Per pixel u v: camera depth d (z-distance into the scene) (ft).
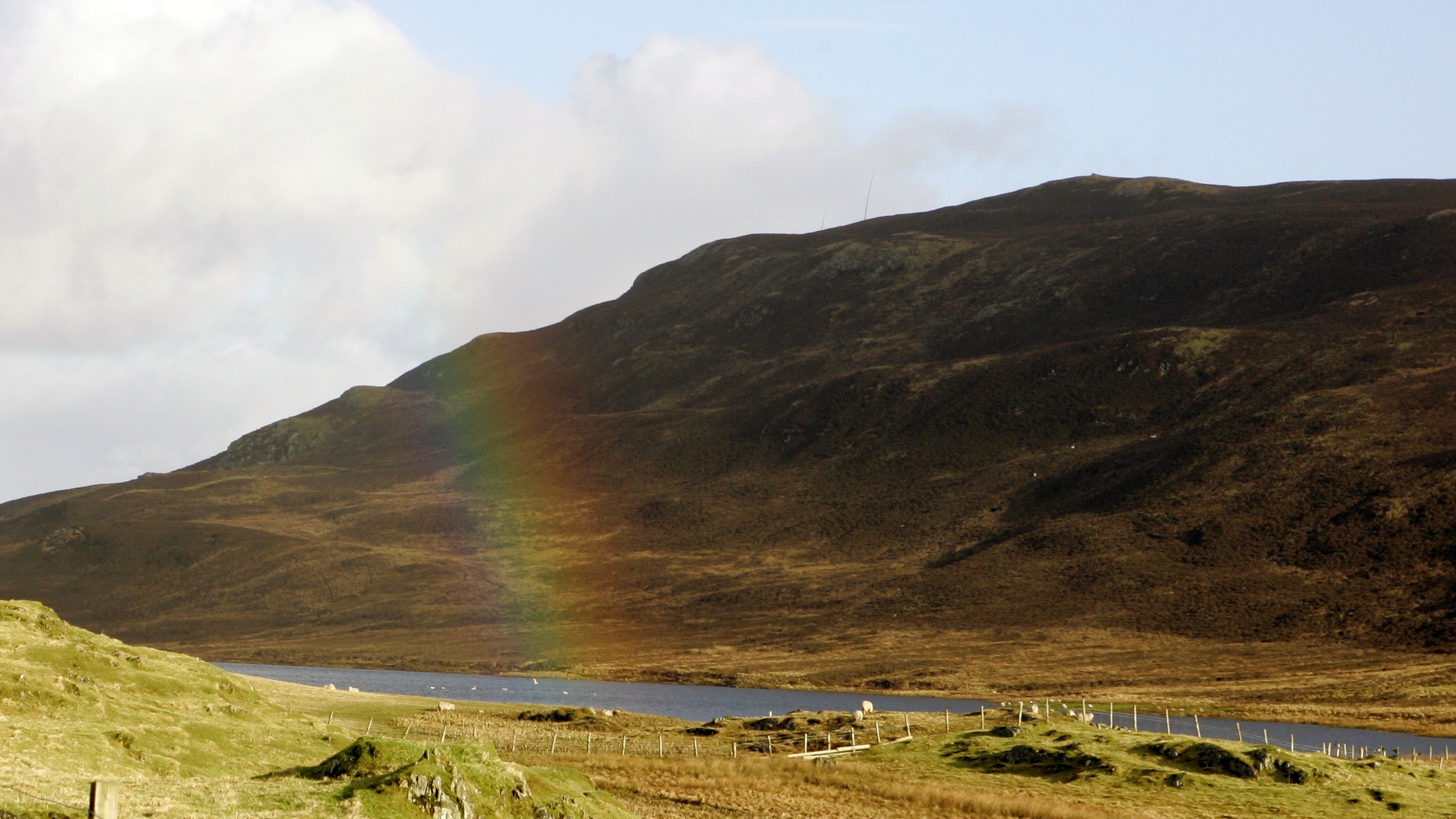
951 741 200.85
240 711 154.92
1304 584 534.78
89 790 82.17
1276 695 402.72
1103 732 198.80
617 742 220.43
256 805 79.77
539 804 94.48
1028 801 154.20
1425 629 467.93
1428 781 173.99
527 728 241.35
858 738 217.15
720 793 159.43
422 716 250.16
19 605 160.35
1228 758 175.22
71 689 132.36
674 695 443.73
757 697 441.68
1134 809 154.40
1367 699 383.45
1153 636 518.37
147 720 133.08
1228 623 514.27
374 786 85.92
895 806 152.76
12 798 74.54
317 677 499.92
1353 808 155.63
